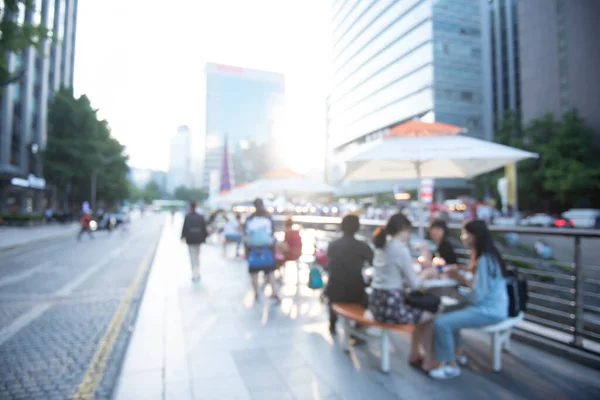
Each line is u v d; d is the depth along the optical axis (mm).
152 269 10852
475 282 3771
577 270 4180
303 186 12680
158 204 129500
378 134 70562
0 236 22672
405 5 63219
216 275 9828
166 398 3359
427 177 7117
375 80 71250
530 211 42906
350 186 73875
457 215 27312
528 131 39875
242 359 4219
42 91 45594
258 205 6914
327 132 95312
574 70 42375
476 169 6527
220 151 157750
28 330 5531
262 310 6297
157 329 5289
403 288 3918
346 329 4375
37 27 8586
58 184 43125
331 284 4707
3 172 32656
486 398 3311
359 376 3783
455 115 58562
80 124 42031
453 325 3662
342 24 84438
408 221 3895
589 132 37375
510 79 58281
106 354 4590
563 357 4164
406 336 5070
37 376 3979
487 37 59688
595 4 40375
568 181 33719
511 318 3797
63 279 9742
